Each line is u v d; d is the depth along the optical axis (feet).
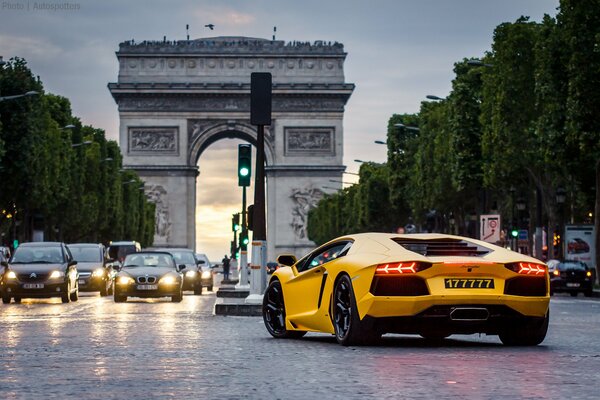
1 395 53.83
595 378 61.21
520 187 353.10
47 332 104.63
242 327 114.01
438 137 392.06
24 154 336.08
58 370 65.82
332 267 85.87
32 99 339.77
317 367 67.41
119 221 562.25
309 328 90.74
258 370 65.87
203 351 80.07
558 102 258.98
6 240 444.14
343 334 83.61
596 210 265.54
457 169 354.33
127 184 604.90
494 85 312.09
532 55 303.89
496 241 291.58
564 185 338.34
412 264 78.84
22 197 344.28
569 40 245.04
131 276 205.98
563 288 273.95
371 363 69.62
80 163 469.16
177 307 178.81
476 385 57.88
